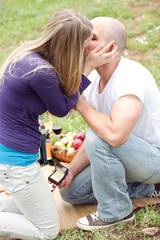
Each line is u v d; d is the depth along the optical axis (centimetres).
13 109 200
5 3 951
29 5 923
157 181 247
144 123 239
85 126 401
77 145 337
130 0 824
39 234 226
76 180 259
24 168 211
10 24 817
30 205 219
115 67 232
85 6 840
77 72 198
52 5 901
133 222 243
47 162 333
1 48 702
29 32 754
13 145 205
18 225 223
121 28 228
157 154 236
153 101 235
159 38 623
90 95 257
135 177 243
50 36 192
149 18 716
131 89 216
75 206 271
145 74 232
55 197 285
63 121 413
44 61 193
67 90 204
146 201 267
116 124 214
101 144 220
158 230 235
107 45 217
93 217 243
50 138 346
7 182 214
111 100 230
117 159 224
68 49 192
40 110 206
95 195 238
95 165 225
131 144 226
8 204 243
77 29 190
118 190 229
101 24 225
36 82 190
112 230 236
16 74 192
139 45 611
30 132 210
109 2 827
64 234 240
